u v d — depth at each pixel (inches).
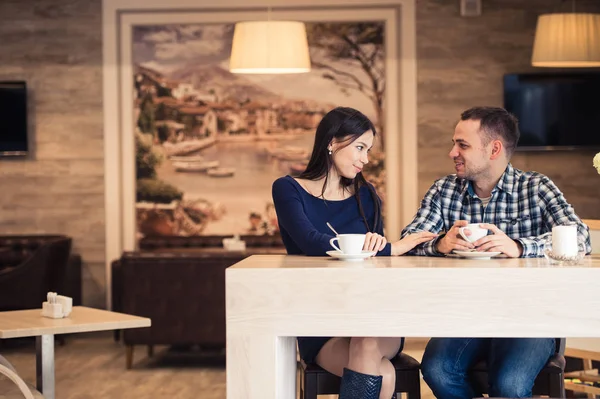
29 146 325.4
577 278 92.1
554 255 100.3
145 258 241.0
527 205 124.6
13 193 325.1
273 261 103.4
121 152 325.7
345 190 125.8
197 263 241.0
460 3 320.5
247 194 326.6
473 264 97.5
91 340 303.6
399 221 324.2
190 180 326.6
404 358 112.3
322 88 324.5
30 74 324.5
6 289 277.7
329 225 117.8
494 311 92.6
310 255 113.9
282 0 321.7
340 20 322.0
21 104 320.2
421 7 321.1
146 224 326.3
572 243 99.7
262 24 253.8
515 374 108.3
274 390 93.4
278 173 325.7
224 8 322.3
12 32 324.5
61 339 291.9
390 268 92.8
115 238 324.5
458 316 92.7
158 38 324.8
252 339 93.5
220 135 326.0
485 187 126.6
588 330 92.3
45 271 280.5
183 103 326.0
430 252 113.7
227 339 93.6
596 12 319.3
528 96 318.0
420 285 92.5
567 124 317.7
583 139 317.1
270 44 253.1
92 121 324.8
